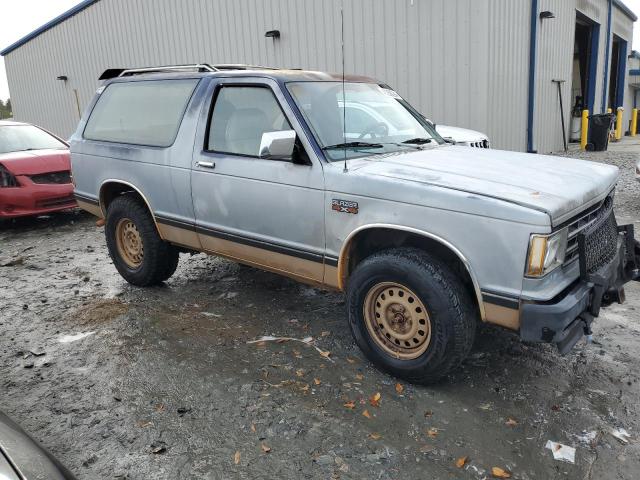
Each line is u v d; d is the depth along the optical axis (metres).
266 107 4.00
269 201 3.89
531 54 12.75
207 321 4.52
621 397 3.33
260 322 4.48
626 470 2.73
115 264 5.40
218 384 3.53
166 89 4.74
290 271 3.98
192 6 14.56
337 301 4.88
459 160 3.76
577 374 3.59
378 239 3.64
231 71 4.39
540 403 3.28
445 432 3.02
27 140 9.04
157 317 4.62
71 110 20.11
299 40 12.55
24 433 2.14
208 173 4.27
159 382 3.58
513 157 3.99
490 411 3.20
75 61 19.06
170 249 5.11
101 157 5.20
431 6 10.44
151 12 15.70
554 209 2.84
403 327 3.41
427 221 3.14
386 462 2.79
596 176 3.57
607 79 21.27
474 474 2.71
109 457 2.86
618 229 3.85
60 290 5.43
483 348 3.95
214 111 4.34
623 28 23.45
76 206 8.55
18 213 8.02
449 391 3.41
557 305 2.85
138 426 3.12
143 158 4.79
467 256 3.03
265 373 3.66
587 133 17.33
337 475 2.71
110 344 4.14
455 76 10.45
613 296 3.33
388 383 3.50
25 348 4.14
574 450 2.87
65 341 4.23
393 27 11.02
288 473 2.72
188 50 15.05
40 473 1.89
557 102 15.59
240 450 2.90
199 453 2.88
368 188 3.35
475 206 2.96
